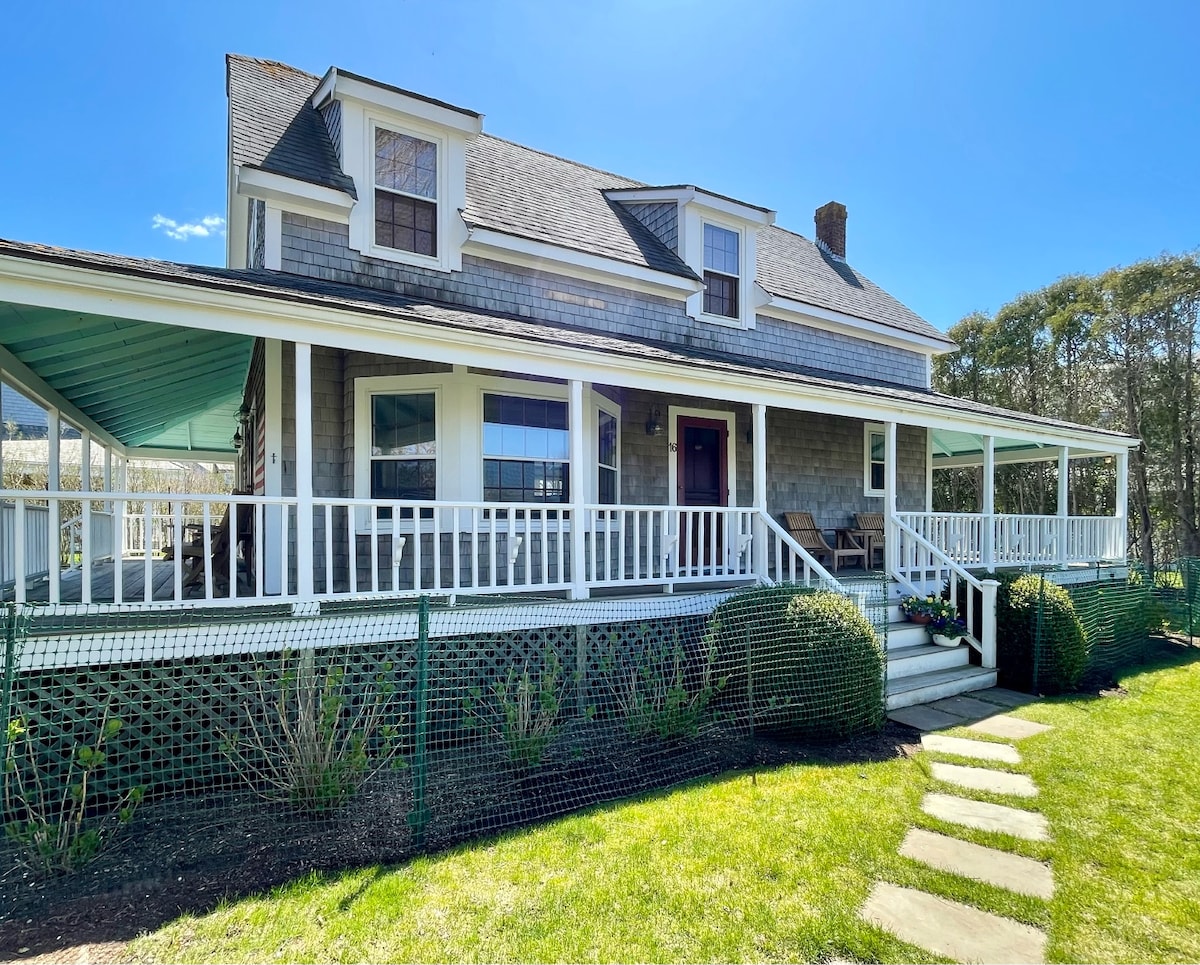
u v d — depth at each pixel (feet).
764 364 31.60
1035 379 73.20
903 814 13.50
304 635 15.55
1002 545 33.96
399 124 23.95
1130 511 67.82
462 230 24.54
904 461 40.55
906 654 23.68
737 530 24.07
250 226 27.32
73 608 13.57
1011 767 16.08
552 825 13.00
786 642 18.35
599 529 26.23
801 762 16.46
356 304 16.08
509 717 16.19
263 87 26.68
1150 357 63.16
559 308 27.55
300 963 8.96
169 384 27.73
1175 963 9.10
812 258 44.06
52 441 23.84
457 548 17.60
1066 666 23.52
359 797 14.34
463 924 9.82
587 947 9.32
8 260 12.25
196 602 14.47
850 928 9.78
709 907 10.28
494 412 22.95
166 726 15.31
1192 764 16.28
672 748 17.25
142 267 13.87
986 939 9.59
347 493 22.35
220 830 12.87
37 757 12.85
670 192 31.71
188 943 9.36
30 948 9.25
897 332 40.65
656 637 21.47
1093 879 11.16
